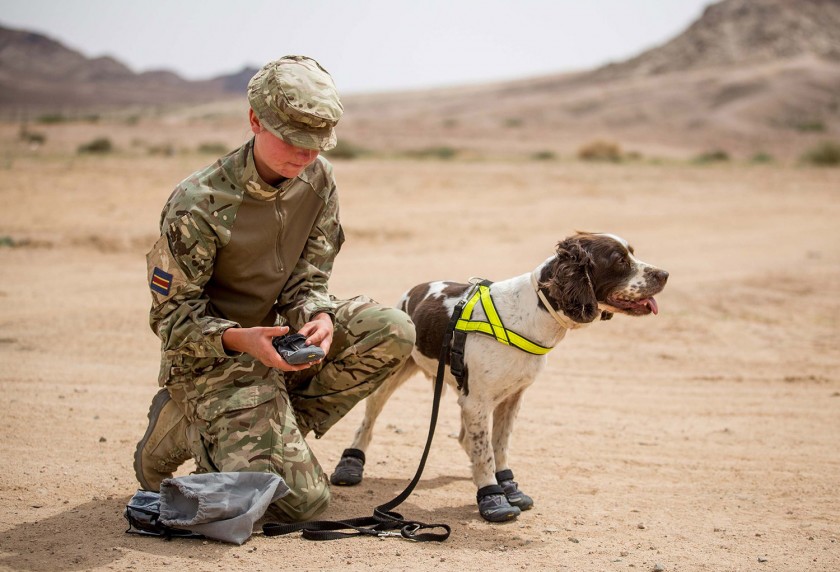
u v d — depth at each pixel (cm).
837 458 651
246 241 464
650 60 13812
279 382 479
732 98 9662
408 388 834
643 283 490
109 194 2070
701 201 2509
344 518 503
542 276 504
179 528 443
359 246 1686
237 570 412
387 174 2792
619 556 461
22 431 631
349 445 650
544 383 855
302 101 427
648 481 596
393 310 503
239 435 459
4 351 872
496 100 12431
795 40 13212
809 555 469
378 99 15000
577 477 602
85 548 432
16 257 1424
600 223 2067
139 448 499
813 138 7750
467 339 520
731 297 1273
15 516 474
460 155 4188
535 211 2200
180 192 455
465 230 1888
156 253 459
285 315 496
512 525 507
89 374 805
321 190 492
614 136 7588
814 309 1209
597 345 1008
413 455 638
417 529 482
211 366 472
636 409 775
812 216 2253
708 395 823
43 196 1988
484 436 523
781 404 797
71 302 1126
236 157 458
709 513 536
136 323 1025
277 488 451
